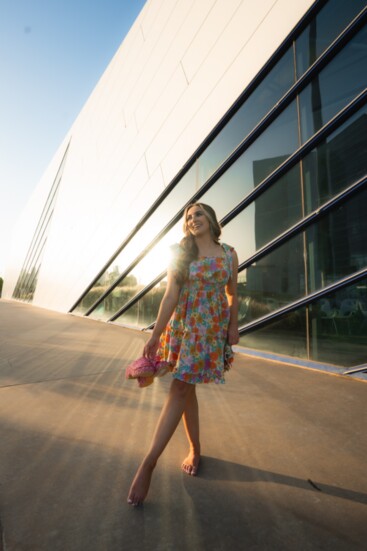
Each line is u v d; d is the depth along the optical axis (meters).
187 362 1.59
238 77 5.37
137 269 8.12
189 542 1.27
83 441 2.08
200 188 6.10
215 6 5.97
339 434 2.20
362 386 3.23
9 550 1.21
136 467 1.78
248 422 2.39
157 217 7.41
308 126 4.34
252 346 4.91
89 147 12.34
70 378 3.50
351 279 3.68
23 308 16.41
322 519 1.40
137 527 1.34
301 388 3.18
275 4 4.81
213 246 1.80
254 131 5.03
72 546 1.23
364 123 3.71
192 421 1.76
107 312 9.48
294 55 4.56
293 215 4.44
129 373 1.56
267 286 4.74
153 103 7.82
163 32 7.64
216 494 1.56
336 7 4.07
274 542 1.27
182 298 1.71
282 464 1.83
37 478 1.66
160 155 7.30
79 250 12.00
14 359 4.39
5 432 2.19
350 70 3.90
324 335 3.95
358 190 3.70
